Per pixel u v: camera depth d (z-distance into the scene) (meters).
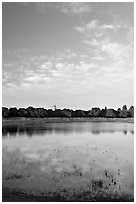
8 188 2.65
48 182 2.69
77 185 2.67
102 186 2.65
